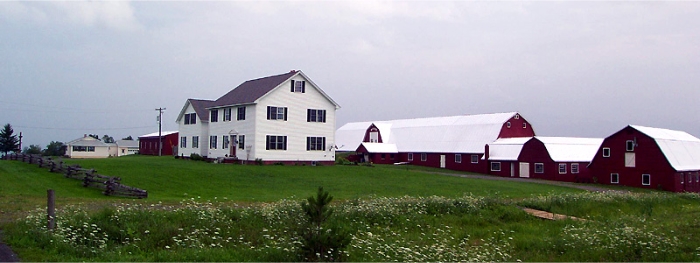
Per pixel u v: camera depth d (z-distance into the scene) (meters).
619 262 16.20
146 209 20.78
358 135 94.31
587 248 17.78
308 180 41.28
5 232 16.34
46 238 15.13
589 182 60.69
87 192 29.94
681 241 18.62
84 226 16.83
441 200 26.25
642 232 19.36
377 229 20.61
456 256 15.79
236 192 33.16
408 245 17.53
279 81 53.53
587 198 30.73
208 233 17.95
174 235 17.16
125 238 16.59
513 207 26.31
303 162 54.47
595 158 60.41
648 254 16.89
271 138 52.56
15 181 33.50
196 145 61.78
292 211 21.09
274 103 52.72
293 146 53.91
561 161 62.88
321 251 14.46
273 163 52.56
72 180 34.94
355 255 15.18
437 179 47.81
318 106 55.59
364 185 39.84
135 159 58.78
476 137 76.06
